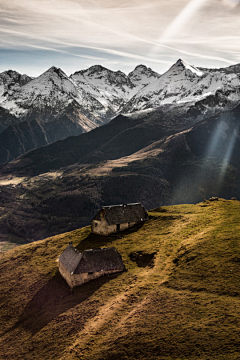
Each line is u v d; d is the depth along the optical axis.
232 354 38.25
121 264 72.69
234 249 63.62
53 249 95.69
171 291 55.94
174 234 84.25
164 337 44.50
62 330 54.72
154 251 76.44
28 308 68.06
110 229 97.25
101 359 43.66
